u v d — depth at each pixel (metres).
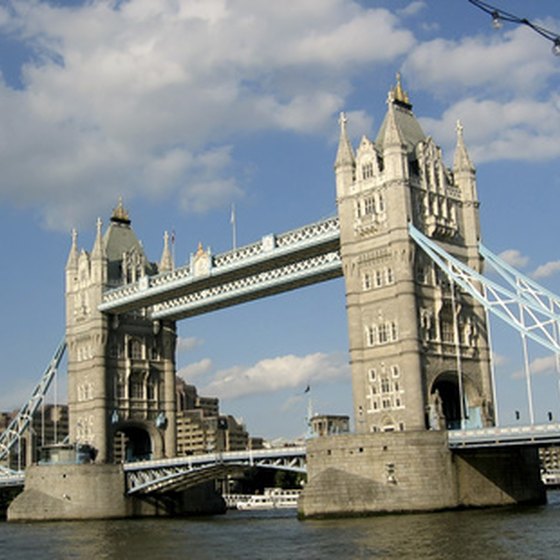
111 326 145.62
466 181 112.88
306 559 61.00
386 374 103.50
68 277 151.50
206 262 126.56
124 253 148.75
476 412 107.19
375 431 102.75
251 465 115.19
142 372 147.62
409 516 89.25
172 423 149.75
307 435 110.19
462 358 107.62
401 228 103.81
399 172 105.06
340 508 93.81
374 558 59.03
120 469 134.62
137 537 92.19
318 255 117.56
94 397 142.50
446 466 94.81
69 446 138.00
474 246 111.00
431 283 106.00
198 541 82.50
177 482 130.62
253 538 80.75
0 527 120.00
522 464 103.88
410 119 114.56
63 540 92.00
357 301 107.31
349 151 110.81
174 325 153.00
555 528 70.75
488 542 63.97
